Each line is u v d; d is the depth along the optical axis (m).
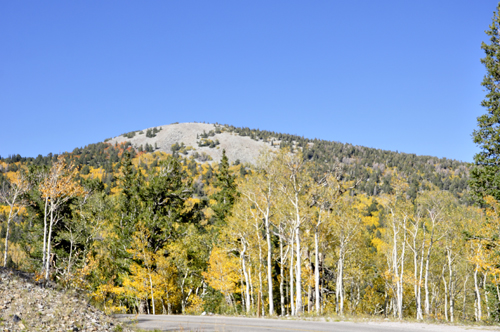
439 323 18.23
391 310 55.66
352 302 48.44
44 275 18.86
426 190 37.34
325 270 39.12
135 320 15.80
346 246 37.19
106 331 11.37
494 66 23.77
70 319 11.23
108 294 39.81
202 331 13.53
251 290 34.50
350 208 35.28
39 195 37.66
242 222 33.47
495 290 36.78
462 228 36.25
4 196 37.34
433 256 45.94
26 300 11.62
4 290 12.17
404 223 37.16
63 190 32.19
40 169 40.03
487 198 24.28
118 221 41.31
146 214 38.62
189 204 48.00
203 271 40.47
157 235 38.25
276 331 13.58
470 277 50.41
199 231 48.62
